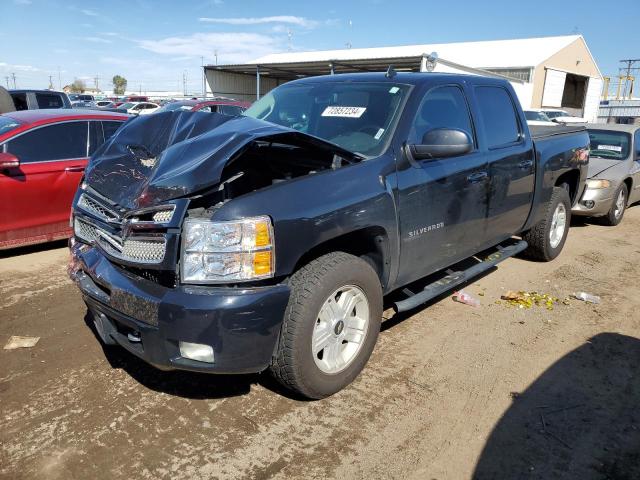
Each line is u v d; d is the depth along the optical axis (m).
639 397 3.31
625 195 8.38
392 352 3.81
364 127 3.71
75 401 3.15
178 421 2.98
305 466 2.63
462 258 4.40
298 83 4.59
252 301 2.68
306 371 2.96
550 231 5.87
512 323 4.38
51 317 4.31
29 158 5.75
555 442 2.85
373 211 3.22
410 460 2.69
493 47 40.41
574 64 40.06
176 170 2.85
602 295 5.11
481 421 3.02
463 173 4.01
